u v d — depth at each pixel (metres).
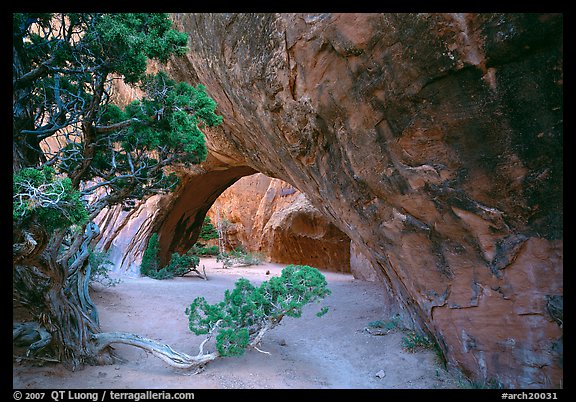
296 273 6.60
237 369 6.37
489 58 3.88
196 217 18.11
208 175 15.30
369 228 6.24
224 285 14.30
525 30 3.58
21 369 5.77
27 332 6.32
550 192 4.03
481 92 4.09
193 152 5.80
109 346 6.56
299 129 6.60
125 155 6.44
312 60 5.47
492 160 4.29
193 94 5.63
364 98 5.05
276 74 6.20
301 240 22.69
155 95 5.50
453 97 4.28
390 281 7.76
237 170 15.90
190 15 8.13
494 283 4.76
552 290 4.25
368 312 9.70
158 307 9.86
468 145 4.40
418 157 4.84
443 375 5.80
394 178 5.19
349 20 4.74
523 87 3.83
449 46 4.06
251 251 26.86
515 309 4.63
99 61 4.96
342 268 21.08
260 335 6.55
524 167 4.11
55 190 3.65
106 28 4.35
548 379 4.43
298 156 7.11
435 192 4.86
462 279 5.10
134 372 6.12
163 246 16.98
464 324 5.28
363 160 5.49
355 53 4.88
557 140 3.83
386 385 5.92
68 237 7.09
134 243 15.59
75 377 5.73
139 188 6.48
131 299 10.36
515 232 4.41
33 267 5.77
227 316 6.31
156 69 10.73
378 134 5.14
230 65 7.34
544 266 4.26
